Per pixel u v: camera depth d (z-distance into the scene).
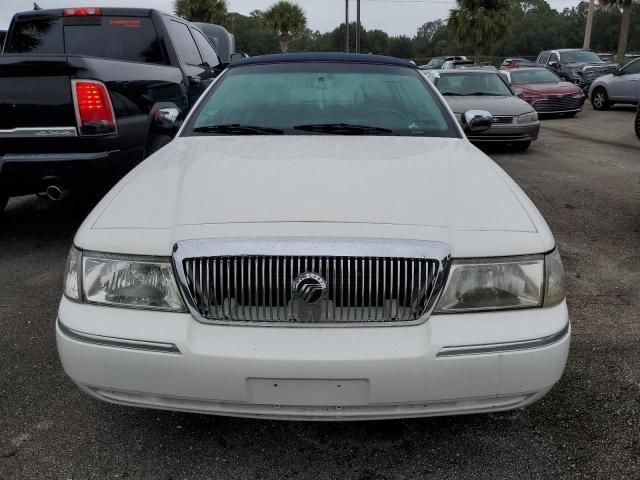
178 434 2.34
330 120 3.17
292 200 2.09
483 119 3.70
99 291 1.98
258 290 1.89
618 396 2.55
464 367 1.86
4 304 3.54
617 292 3.71
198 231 1.95
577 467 2.13
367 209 2.04
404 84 3.47
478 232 1.98
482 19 34.81
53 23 5.60
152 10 5.50
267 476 2.11
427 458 2.20
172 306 1.93
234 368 1.85
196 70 6.03
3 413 2.46
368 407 1.91
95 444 2.27
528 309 1.95
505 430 2.35
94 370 1.94
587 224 5.23
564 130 12.58
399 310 1.90
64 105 3.82
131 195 2.25
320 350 1.84
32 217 5.45
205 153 2.69
